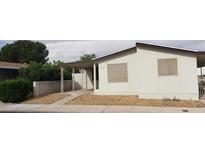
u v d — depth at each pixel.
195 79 12.62
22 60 38.19
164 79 12.96
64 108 11.18
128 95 14.89
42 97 15.45
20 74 19.08
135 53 15.07
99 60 15.77
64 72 22.80
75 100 13.57
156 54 13.06
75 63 17.58
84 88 24.14
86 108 11.03
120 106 11.41
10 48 38.75
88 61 16.58
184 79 12.75
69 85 23.41
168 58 12.93
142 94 13.24
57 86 20.28
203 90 18.31
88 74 23.95
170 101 12.27
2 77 21.98
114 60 15.45
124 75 15.25
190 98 12.65
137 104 11.79
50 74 19.86
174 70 12.85
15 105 12.82
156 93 13.04
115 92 15.36
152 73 13.09
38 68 18.75
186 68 12.73
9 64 23.08
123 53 15.27
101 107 11.23
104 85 15.62
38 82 17.05
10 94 14.04
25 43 40.12
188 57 12.71
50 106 11.96
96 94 15.75
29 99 15.11
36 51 39.19
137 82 14.48
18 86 14.26
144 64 13.21
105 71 15.62
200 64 20.45
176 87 12.83
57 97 14.87
